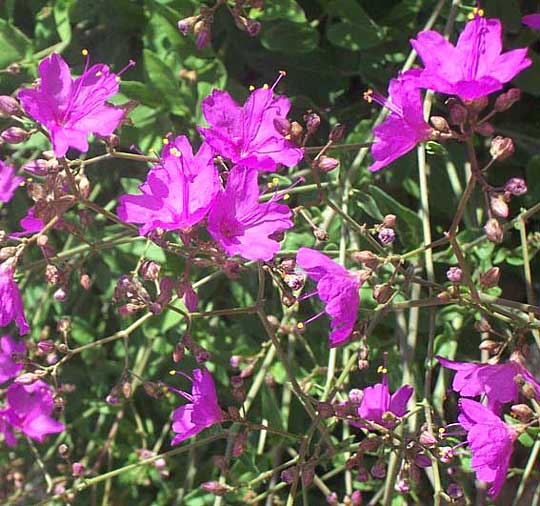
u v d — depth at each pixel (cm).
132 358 26
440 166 24
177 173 18
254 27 21
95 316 27
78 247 23
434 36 18
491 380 20
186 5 23
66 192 20
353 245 23
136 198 19
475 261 23
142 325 24
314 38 24
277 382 24
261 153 19
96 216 26
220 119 19
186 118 24
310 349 24
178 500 25
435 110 25
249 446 23
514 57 18
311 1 25
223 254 19
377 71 25
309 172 23
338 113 25
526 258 22
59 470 25
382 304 19
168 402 25
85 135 19
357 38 24
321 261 19
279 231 19
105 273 25
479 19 18
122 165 26
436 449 20
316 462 21
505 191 18
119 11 25
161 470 25
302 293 23
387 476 22
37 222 20
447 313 23
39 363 26
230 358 24
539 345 21
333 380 23
